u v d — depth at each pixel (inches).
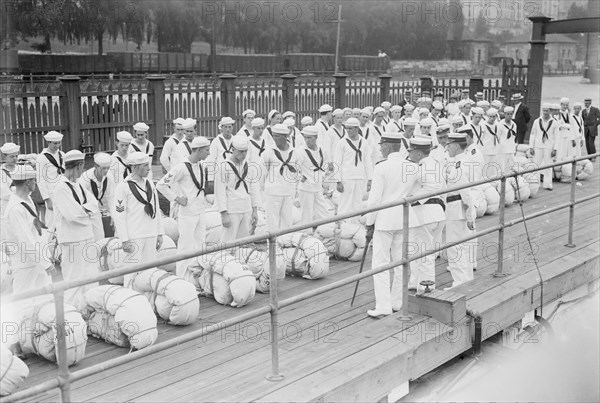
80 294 327.6
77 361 269.1
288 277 389.1
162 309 309.7
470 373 306.8
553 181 730.8
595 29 915.4
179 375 254.1
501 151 645.3
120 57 1290.6
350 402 245.6
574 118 727.7
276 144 442.9
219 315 327.9
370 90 940.6
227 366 260.4
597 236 462.0
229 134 517.7
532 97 960.3
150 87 710.5
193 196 373.4
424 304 304.0
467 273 367.6
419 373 278.2
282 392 234.1
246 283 335.9
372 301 341.4
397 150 331.3
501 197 362.0
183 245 374.3
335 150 502.3
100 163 389.4
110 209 399.9
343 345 276.7
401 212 320.2
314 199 482.3
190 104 749.3
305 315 320.8
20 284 307.9
